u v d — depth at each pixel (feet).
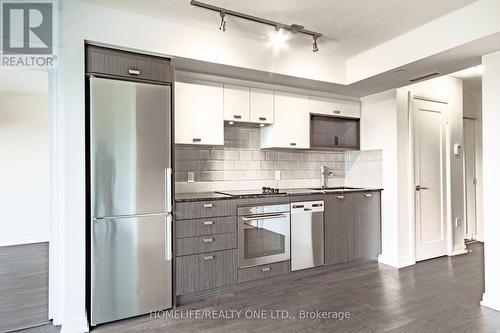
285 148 12.06
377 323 7.35
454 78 13.76
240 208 9.48
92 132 7.29
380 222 12.56
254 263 9.70
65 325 6.98
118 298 7.57
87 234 7.41
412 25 8.65
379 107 12.61
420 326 7.20
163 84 8.25
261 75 10.14
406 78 10.58
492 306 8.15
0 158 15.16
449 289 9.48
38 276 10.75
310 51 10.48
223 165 11.53
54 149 7.52
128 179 7.68
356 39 9.54
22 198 15.55
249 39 9.42
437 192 13.17
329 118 12.98
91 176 7.28
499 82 8.17
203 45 8.67
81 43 7.22
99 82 7.39
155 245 8.02
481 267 11.66
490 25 7.17
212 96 9.93
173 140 8.42
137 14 7.81
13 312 8.08
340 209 11.59
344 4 7.50
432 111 13.12
